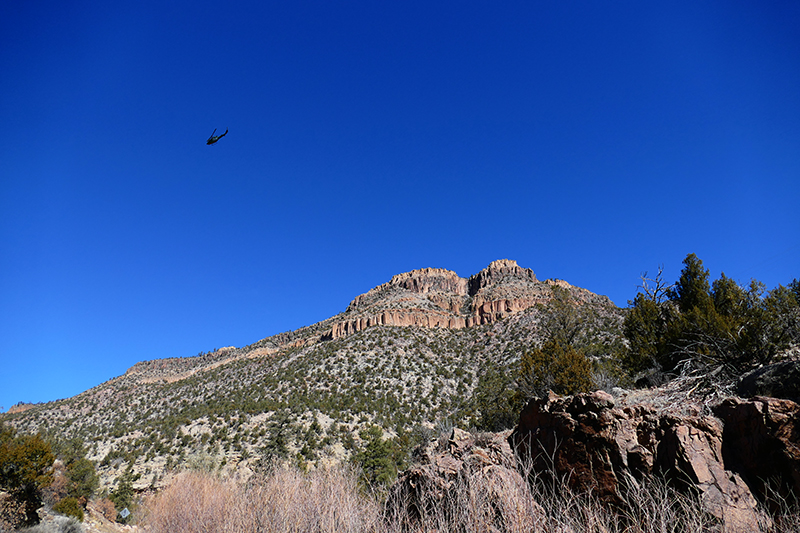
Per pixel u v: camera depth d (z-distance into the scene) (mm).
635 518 4668
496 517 5188
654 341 16047
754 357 9883
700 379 8141
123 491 32938
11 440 25594
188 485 11094
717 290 18172
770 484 4508
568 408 6508
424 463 9078
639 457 5324
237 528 8375
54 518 24109
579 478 5738
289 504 8141
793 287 18938
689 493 4656
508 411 20078
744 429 4938
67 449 35188
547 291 114375
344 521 6816
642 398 7980
